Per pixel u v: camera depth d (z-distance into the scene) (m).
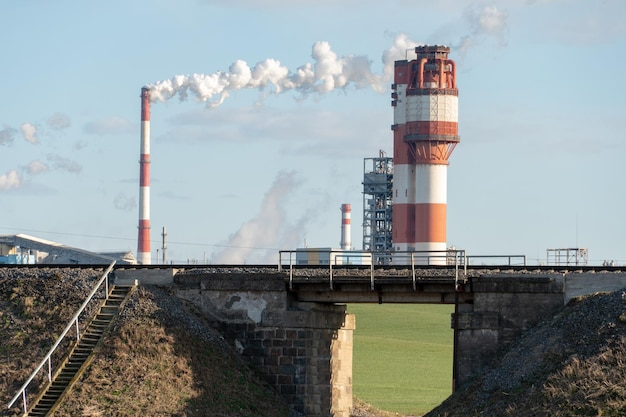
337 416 191.50
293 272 184.88
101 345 170.75
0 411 157.62
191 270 192.88
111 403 158.00
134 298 183.88
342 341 195.12
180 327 177.50
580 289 166.12
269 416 168.88
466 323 169.88
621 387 134.25
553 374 143.75
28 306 184.62
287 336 182.50
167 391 162.25
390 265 187.62
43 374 165.50
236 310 186.25
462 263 195.38
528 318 167.62
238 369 177.75
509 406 141.50
